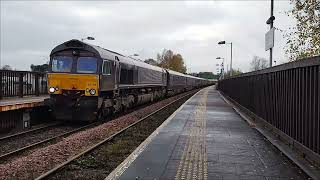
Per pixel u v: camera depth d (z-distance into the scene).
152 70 33.97
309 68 8.93
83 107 18.14
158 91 39.06
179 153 9.80
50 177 8.41
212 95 48.66
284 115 11.53
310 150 8.62
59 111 18.41
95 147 11.76
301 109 9.57
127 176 7.57
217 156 9.46
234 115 20.38
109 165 9.86
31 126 18.28
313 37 16.27
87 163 9.87
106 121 20.19
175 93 53.84
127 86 24.33
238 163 8.72
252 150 10.27
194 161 8.90
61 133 15.92
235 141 11.70
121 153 11.38
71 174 8.73
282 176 7.63
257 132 13.71
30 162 9.88
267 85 14.70
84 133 14.92
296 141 9.91
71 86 18.39
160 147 10.59
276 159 9.17
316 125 8.31
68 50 18.62
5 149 12.39
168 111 26.92
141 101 30.30
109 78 19.98
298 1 16.56
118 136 14.70
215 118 18.59
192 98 39.75
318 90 8.18
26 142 13.77
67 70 18.45
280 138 11.84
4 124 15.82
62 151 11.47
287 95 11.16
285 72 11.52
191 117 18.98
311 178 7.34
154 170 8.05
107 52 20.31
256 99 17.66
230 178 7.47
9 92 19.02
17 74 19.86
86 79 18.28
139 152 9.91
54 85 18.50
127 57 25.69
